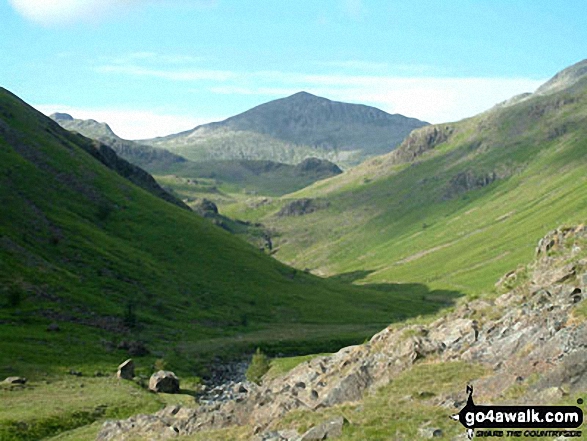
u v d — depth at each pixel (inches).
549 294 1477.6
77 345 3789.4
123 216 7401.6
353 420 1075.3
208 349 4377.5
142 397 2807.6
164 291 5767.7
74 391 2822.3
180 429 1487.5
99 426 2226.9
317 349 4776.1
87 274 5423.2
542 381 970.1
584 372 924.0
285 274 7834.6
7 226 5595.5
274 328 5482.3
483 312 1641.2
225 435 1277.1
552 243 1977.1
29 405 2428.6
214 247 7598.4
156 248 6939.0
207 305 5846.5
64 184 7372.1
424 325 1766.7
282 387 1736.0
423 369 1359.5
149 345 4207.7
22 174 6909.5
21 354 3339.1
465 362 1339.8
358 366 1594.5
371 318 6328.7
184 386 3339.1
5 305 4244.6
